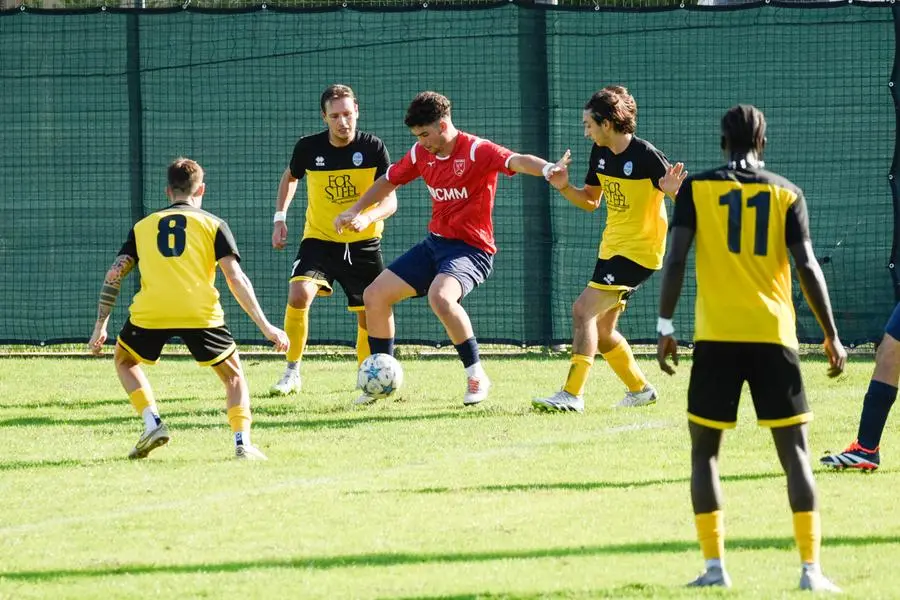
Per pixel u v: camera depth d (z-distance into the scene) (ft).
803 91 154.92
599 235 157.38
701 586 62.39
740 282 63.72
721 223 64.13
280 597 62.59
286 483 89.86
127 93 160.56
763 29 154.81
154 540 74.64
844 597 60.13
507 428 110.63
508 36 156.46
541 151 156.87
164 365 156.15
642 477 90.94
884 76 153.69
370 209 128.57
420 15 157.38
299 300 130.41
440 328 159.53
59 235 161.99
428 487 88.12
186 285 97.19
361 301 133.39
